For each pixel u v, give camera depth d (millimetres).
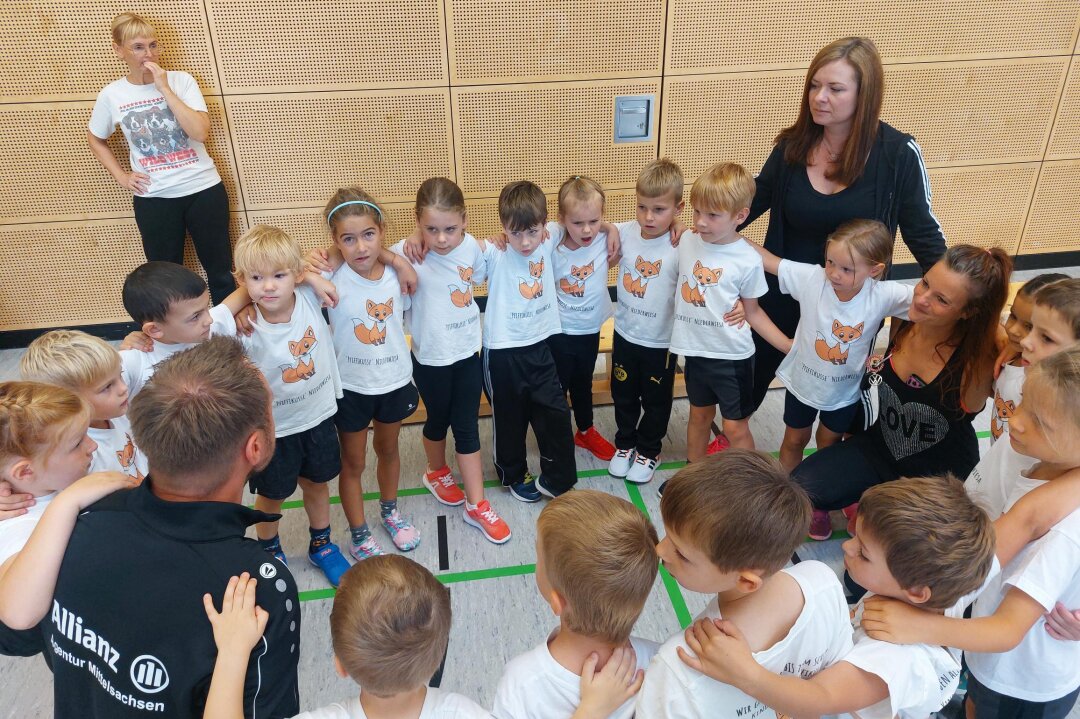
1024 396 1264
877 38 3727
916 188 2244
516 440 2580
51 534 1018
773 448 2984
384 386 2221
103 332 3949
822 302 2219
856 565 1165
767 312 2584
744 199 2195
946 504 1086
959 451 2021
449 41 3480
